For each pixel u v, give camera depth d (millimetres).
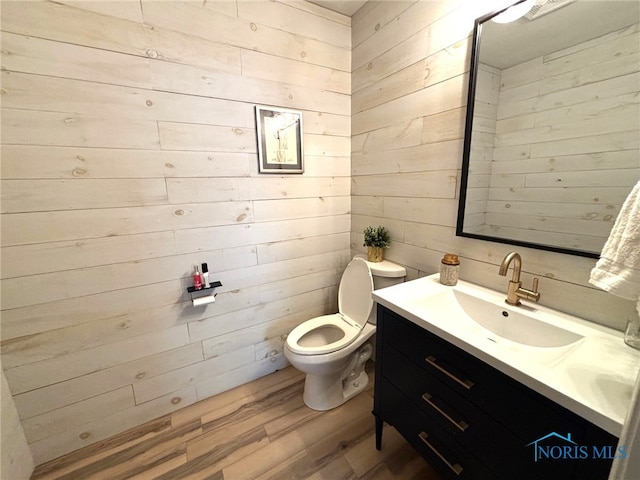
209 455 1325
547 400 663
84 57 1132
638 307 566
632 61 758
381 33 1580
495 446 805
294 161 1731
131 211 1318
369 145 1789
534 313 988
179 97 1340
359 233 1995
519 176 1054
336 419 1519
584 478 617
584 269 919
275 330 1876
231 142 1509
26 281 1153
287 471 1245
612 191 832
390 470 1241
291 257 1851
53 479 1224
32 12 1026
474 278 1283
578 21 849
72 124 1149
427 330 962
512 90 1033
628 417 480
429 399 1000
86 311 1288
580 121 875
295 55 1625
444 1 1231
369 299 1596
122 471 1260
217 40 1386
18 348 1170
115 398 1415
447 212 1362
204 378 1662
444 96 1292
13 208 1093
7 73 1021
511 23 1004
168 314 1490
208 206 1505
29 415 1226
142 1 1197
